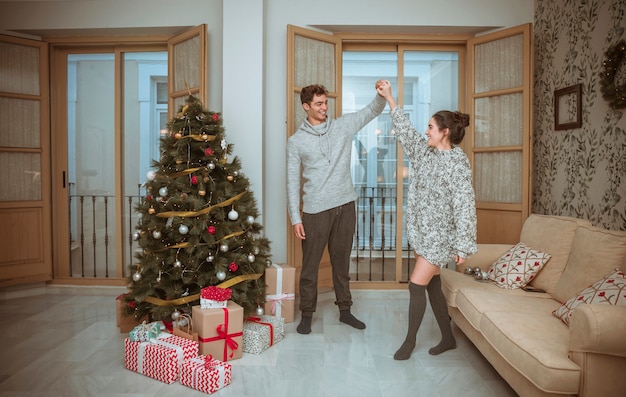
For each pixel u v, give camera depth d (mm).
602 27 3223
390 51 4672
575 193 3572
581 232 2771
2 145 4316
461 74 4652
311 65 4207
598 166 3275
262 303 3279
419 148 2812
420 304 2789
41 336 3262
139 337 2682
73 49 4730
